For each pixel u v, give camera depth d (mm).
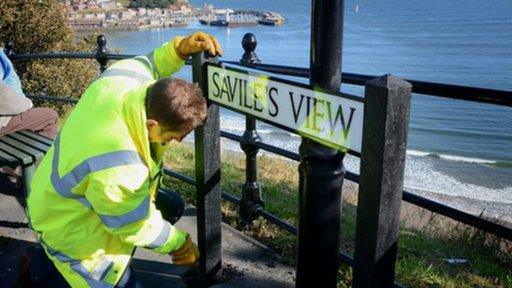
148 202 1982
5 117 3754
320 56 1833
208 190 2732
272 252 3207
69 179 1912
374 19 177750
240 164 7766
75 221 2035
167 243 2139
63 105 16562
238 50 93438
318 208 1987
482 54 95938
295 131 2008
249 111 2285
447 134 41594
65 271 2131
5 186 4051
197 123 1964
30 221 2107
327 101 1820
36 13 18469
